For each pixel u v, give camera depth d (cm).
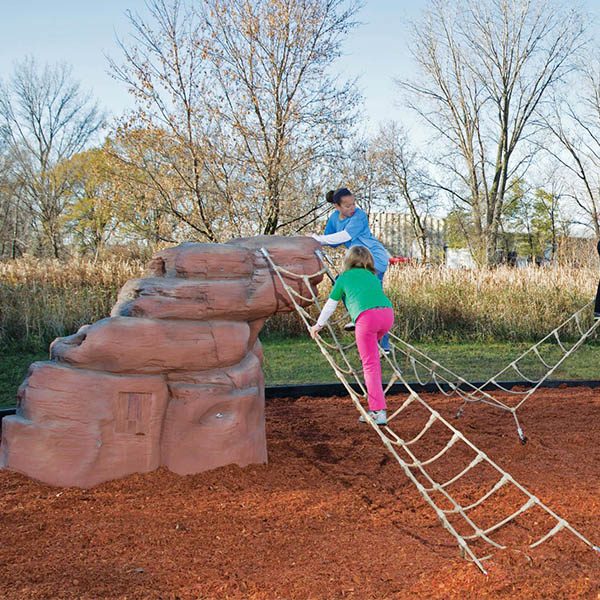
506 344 1569
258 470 629
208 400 609
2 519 507
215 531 502
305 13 1752
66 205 4200
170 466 604
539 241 4328
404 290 1669
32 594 401
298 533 502
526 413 907
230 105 1803
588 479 630
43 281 1543
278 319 1580
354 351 1406
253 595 407
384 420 659
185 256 626
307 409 941
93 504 545
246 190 1853
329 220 774
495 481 627
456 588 412
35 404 580
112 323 584
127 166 1806
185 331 605
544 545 486
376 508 561
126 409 595
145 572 434
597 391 1089
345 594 409
